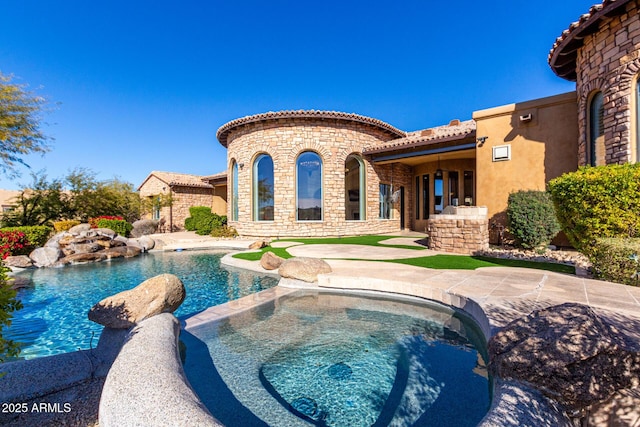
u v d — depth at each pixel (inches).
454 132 645.9
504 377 103.3
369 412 116.6
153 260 498.0
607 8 294.8
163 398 83.7
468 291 216.5
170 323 159.2
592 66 343.3
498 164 457.1
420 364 151.6
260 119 657.6
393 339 181.9
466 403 119.3
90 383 134.3
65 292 312.0
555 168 412.8
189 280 352.2
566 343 98.0
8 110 520.1
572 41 358.6
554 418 83.8
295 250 461.1
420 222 802.8
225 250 592.4
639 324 143.2
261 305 240.7
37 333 209.5
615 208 242.1
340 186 679.7
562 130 408.8
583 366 93.3
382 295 255.1
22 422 108.9
